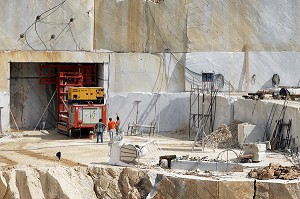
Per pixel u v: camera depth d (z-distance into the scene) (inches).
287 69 5044.3
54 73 4810.5
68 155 3828.7
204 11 4877.0
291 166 3437.5
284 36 5022.1
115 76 4768.7
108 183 3417.8
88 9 4707.2
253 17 4963.1
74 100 4468.5
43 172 3425.2
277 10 4997.5
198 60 4879.4
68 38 4685.0
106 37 4751.5
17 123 4795.8
